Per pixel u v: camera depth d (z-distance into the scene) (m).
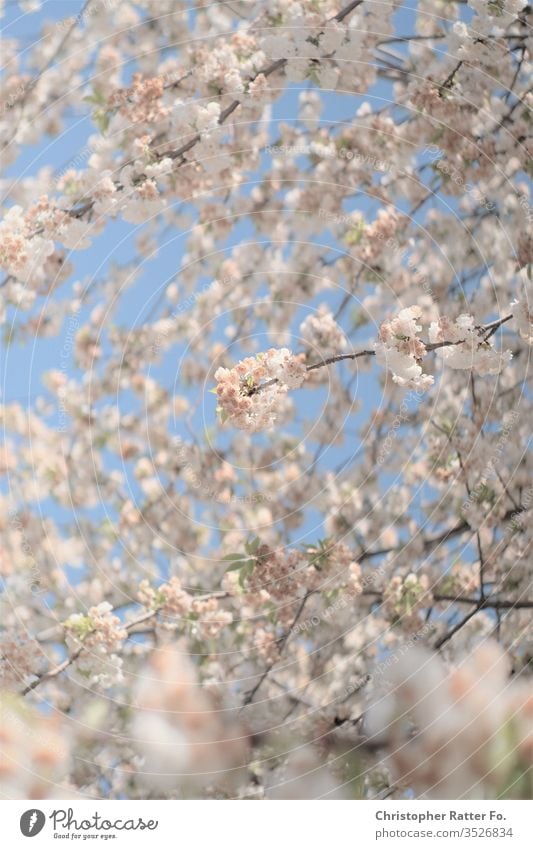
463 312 2.91
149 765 2.86
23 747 2.84
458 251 2.92
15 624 2.87
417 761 2.85
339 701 2.88
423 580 2.91
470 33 2.88
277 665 2.91
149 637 2.91
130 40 2.89
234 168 2.92
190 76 2.89
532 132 2.90
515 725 2.84
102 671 2.88
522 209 2.90
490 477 2.91
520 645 2.87
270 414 2.88
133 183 2.89
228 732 2.88
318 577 2.93
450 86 2.90
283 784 2.86
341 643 2.91
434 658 2.88
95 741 2.86
